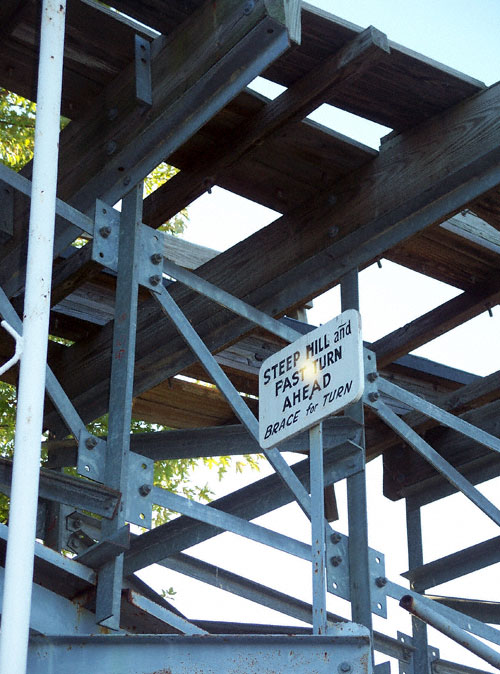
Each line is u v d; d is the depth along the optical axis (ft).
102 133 19.80
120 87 19.58
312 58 19.36
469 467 27.73
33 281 13.33
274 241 23.11
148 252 18.98
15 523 12.17
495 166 20.12
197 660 13.99
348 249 21.89
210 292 20.35
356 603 20.15
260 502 21.63
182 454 22.25
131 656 14.21
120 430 17.35
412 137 21.29
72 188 20.08
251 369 26.55
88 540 23.07
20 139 32.94
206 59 17.90
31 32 19.17
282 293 22.71
